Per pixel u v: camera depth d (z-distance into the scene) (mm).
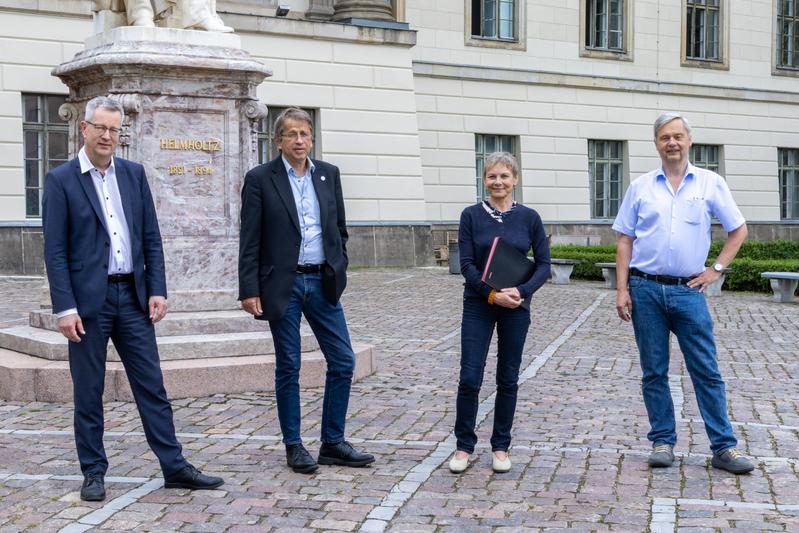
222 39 9930
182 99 9734
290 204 6652
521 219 6672
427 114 28812
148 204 6258
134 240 6156
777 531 5480
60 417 8180
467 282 6637
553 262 23000
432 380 9922
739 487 6316
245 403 8633
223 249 9914
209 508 5871
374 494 6160
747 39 35312
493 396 9188
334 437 6770
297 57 25156
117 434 7578
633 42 32781
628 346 12578
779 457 7082
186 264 9781
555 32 31203
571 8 31484
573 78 31312
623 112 32500
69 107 10148
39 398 8758
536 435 7680
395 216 26500
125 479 6449
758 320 15836
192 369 8836
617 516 5750
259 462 6863
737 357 11891
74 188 6027
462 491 6234
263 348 9422
